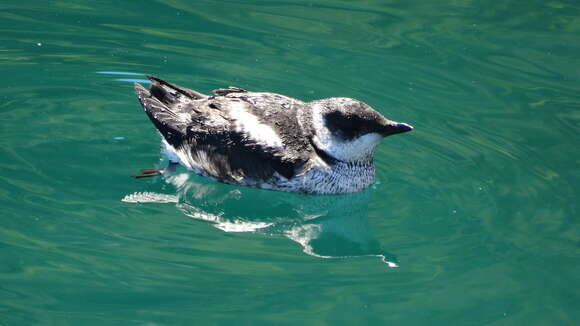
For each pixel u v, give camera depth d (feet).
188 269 23.48
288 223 28.09
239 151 28.17
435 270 24.09
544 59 39.17
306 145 27.96
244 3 44.98
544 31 42.01
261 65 37.63
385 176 30.14
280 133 27.94
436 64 38.37
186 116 29.99
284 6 44.68
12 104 32.83
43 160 29.25
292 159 27.58
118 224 25.95
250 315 21.24
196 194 29.50
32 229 24.98
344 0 45.65
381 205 28.30
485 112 34.45
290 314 21.36
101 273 22.88
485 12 44.39
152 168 29.84
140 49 38.68
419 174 30.17
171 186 29.37
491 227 26.63
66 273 22.74
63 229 25.20
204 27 41.60
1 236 24.39
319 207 28.73
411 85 36.45
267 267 24.06
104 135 31.55
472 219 27.17
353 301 22.18
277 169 27.76
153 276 22.90
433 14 44.04
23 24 40.45
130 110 33.76
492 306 22.16
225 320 20.95
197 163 29.37
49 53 37.60
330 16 43.50
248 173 28.22
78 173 28.71
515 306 22.18
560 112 34.63
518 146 31.99
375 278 23.62
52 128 31.53
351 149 27.84
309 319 21.17
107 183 28.35
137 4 44.11
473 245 25.57
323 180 28.07
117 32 40.34
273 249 25.48
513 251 25.16
